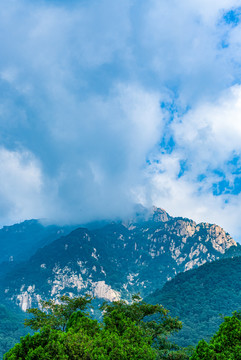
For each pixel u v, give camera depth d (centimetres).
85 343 3825
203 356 3597
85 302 6078
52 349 3653
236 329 3778
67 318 5962
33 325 5606
